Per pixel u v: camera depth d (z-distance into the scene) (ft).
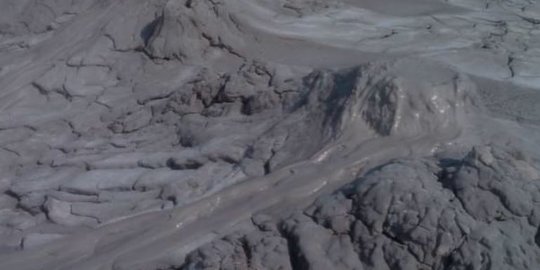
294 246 15.02
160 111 26.27
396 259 14.08
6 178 23.61
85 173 21.86
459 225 14.02
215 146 21.20
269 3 35.86
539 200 14.44
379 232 14.53
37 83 30.40
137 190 20.48
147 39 31.09
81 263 16.90
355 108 19.58
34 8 36.55
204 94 25.54
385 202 14.71
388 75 19.76
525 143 18.98
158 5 32.24
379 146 18.57
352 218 15.01
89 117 27.61
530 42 33.19
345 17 36.29
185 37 30.25
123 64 30.45
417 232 14.08
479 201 14.44
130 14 32.37
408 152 18.22
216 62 30.27
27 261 17.61
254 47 31.50
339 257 14.48
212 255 15.06
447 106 19.21
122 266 16.43
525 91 25.63
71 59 31.19
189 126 23.98
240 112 24.18
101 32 32.17
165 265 16.26
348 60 30.09
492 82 26.96
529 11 39.09
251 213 17.35
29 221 20.39
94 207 20.03
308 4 36.99
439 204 14.40
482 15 37.88
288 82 24.03
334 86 21.30
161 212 18.42
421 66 20.72
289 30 33.63
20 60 32.78
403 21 36.22
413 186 14.88
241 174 19.47
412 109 19.07
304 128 20.40
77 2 36.11
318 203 15.84
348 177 17.97
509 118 22.31
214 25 30.94
